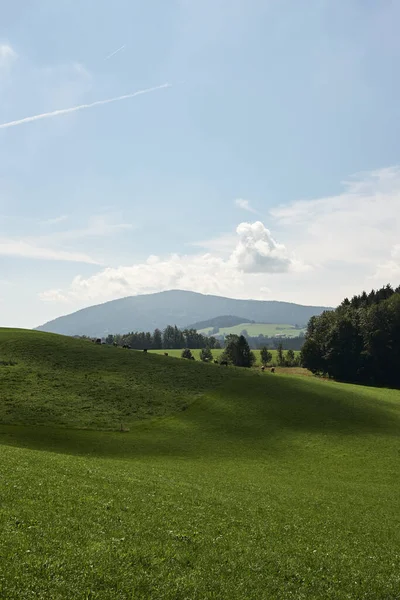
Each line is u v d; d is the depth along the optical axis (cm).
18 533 1694
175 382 8381
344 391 9069
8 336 10319
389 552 2481
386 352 14062
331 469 5097
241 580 1734
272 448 5756
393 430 6750
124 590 1464
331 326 15675
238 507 2873
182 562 1775
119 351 10331
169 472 3972
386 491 4322
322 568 2033
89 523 1975
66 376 7950
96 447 5131
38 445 4934
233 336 19775
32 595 1314
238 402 7538
